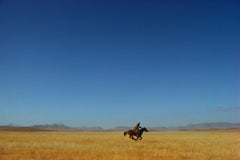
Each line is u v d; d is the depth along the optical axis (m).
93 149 32.62
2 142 42.31
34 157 26.69
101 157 26.34
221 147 36.91
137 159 25.39
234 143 44.78
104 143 43.03
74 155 27.59
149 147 36.03
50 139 54.12
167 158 26.50
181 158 26.83
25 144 38.75
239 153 30.56
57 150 31.38
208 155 28.91
